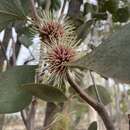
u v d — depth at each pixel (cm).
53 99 26
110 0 51
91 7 53
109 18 57
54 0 53
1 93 29
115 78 22
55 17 31
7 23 33
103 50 23
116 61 22
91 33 54
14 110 29
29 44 49
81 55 28
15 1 32
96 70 23
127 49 23
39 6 52
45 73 29
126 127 86
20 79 30
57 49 28
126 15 52
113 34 23
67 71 27
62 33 30
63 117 38
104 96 39
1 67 49
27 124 44
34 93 26
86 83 52
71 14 52
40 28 30
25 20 32
